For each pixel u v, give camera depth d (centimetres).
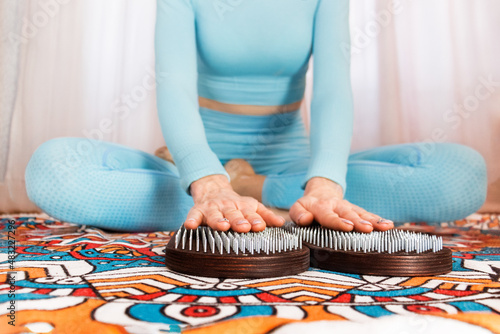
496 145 165
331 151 84
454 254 75
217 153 117
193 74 97
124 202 98
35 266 57
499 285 49
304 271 55
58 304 39
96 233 91
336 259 55
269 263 51
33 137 172
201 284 47
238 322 34
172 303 40
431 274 54
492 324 35
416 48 169
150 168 109
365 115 171
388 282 50
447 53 167
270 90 113
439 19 168
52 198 95
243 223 58
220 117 116
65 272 53
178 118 87
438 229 113
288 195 106
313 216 70
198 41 108
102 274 52
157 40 98
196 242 57
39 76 174
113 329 33
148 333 33
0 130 168
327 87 95
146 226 103
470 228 119
